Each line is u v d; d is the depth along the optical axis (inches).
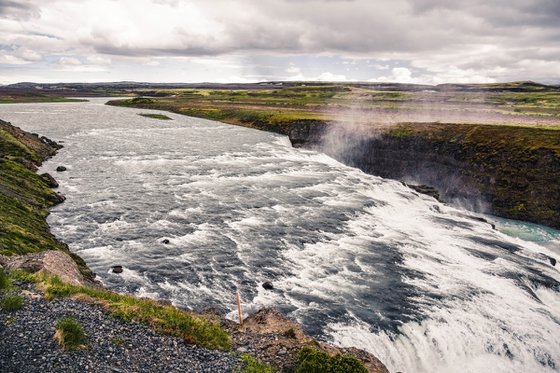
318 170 3171.8
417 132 3563.0
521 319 1242.0
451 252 1716.3
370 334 1109.1
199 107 7632.9
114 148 3668.8
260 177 2829.7
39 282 868.6
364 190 2625.5
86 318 760.3
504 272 1549.0
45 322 721.6
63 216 1882.4
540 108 5969.5
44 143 3462.1
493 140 3043.8
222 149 3873.0
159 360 686.5
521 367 1105.4
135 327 765.9
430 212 2361.0
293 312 1192.8
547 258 1731.1
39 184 2142.0
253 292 1298.0
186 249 1596.9
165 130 5064.0
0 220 1402.6
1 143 2834.6
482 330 1176.8
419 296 1321.4
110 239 1652.3
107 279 1322.6
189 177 2726.4
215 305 1208.2
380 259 1588.3
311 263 1526.8
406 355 1086.4
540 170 2610.7
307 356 724.0
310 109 6648.6
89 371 618.8
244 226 1871.3
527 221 2490.2
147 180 2600.9
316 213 2102.6
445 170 3157.0
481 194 2792.8
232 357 737.0
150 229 1780.3
